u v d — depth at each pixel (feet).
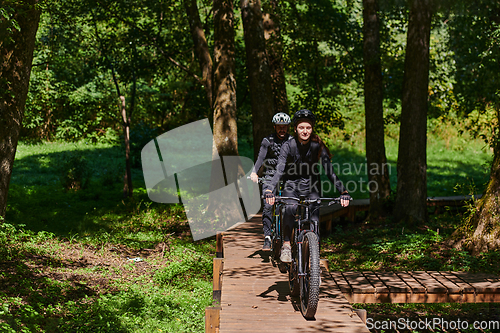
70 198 52.60
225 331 13.97
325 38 52.70
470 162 82.89
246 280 19.45
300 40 53.88
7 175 28.14
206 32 58.85
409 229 35.91
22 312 17.44
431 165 80.94
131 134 75.46
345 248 34.14
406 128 37.37
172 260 30.42
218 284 21.57
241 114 60.80
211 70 50.57
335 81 57.21
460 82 45.06
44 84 86.12
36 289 20.94
